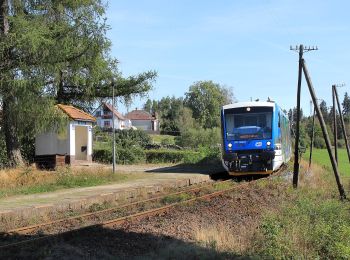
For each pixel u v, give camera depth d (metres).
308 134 83.88
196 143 61.38
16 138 26.23
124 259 9.29
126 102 38.84
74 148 30.31
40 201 15.26
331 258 11.25
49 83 24.91
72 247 9.60
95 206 15.16
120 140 41.28
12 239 10.38
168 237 10.98
